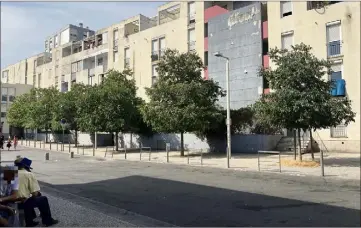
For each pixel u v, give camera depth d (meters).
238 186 13.18
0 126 25.64
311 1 30.91
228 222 7.86
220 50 37.44
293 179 15.02
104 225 7.14
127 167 20.75
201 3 40.25
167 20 47.28
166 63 27.03
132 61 49.81
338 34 28.89
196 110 25.16
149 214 8.70
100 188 12.92
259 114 20.45
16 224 6.49
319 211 8.89
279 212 8.81
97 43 59.56
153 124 26.59
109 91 32.22
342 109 18.53
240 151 29.84
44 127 50.31
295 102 18.42
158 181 14.69
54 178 15.70
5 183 6.58
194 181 14.60
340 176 15.55
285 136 29.75
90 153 32.78
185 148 34.47
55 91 52.25
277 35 32.53
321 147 28.55
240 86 35.28
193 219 8.17
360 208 9.23
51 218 7.19
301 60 19.05
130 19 51.72
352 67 27.70
